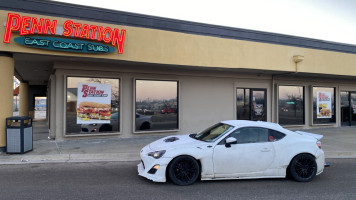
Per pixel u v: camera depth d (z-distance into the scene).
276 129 6.17
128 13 9.54
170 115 12.00
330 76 14.95
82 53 8.90
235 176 5.76
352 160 8.30
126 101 11.14
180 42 10.31
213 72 12.79
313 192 5.27
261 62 11.82
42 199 4.65
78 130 10.38
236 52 11.32
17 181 5.67
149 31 9.82
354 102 17.03
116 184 5.56
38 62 10.46
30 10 8.21
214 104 12.90
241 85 13.55
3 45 7.90
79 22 8.79
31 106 24.14
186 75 12.26
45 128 15.20
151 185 5.52
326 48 13.45
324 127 15.77
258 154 5.84
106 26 9.16
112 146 9.25
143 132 11.31
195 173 5.58
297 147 6.05
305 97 15.16
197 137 6.51
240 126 6.04
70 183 5.59
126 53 9.49
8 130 7.80
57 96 10.10
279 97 14.55
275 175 5.93
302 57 12.41
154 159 5.52
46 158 7.67
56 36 8.49
